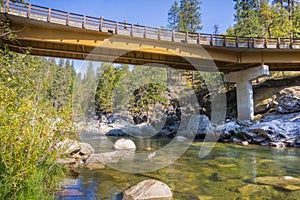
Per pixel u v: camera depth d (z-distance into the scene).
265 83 22.86
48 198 3.58
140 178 5.30
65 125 3.59
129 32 13.22
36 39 12.17
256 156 8.81
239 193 4.38
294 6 29.67
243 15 28.83
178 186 4.81
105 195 4.14
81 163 6.40
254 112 19.17
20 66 4.52
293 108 15.80
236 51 16.86
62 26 12.16
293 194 4.28
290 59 17.09
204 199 4.07
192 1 38.28
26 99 3.30
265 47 15.98
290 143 11.84
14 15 10.57
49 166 3.97
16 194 2.87
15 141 2.81
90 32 13.00
